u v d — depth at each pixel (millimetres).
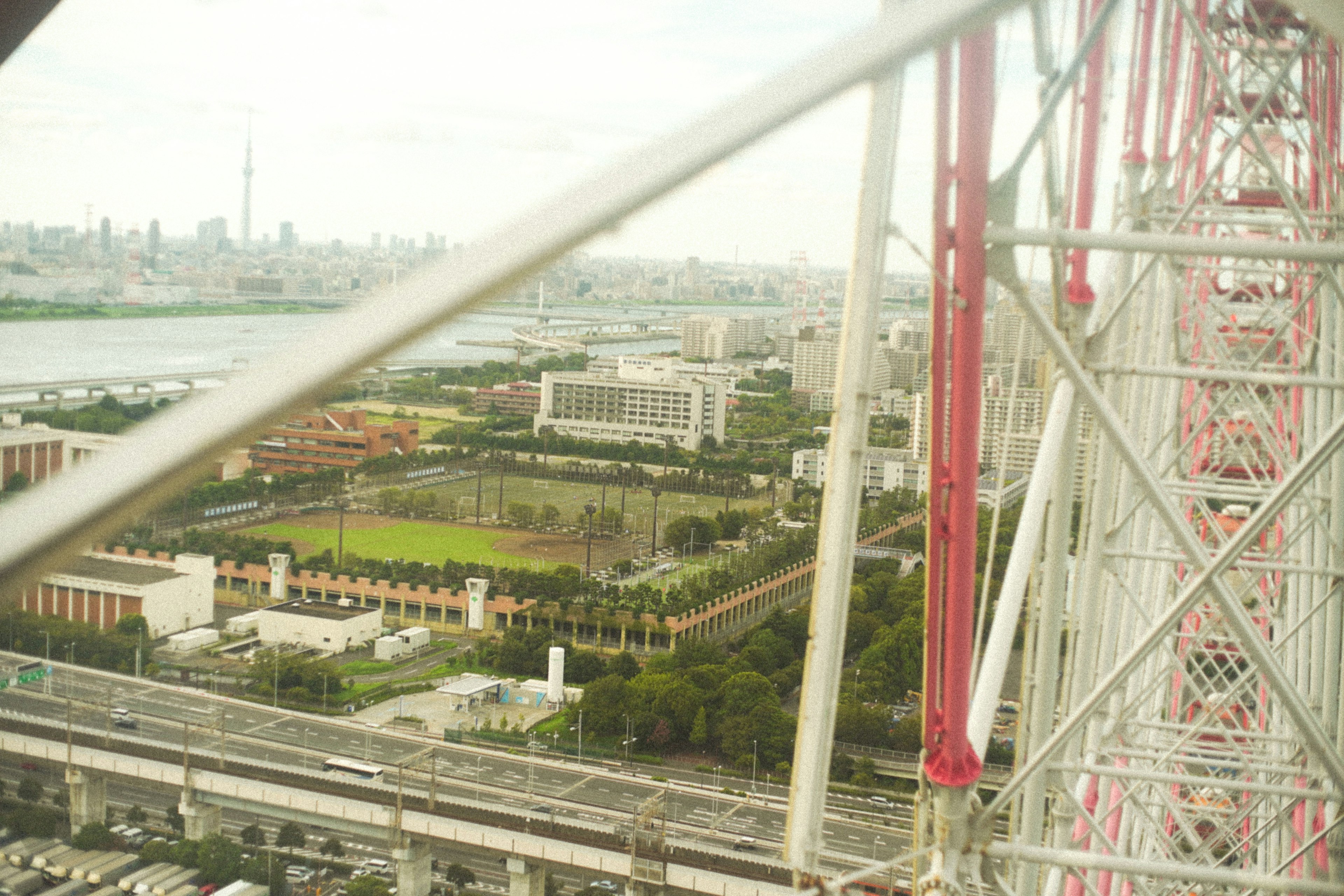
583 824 87500
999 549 129000
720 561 174625
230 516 194750
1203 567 21203
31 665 116375
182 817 89312
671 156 7055
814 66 7230
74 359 81000
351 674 124562
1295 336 42531
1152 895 32969
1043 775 27141
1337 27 8273
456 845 83062
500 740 106438
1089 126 27250
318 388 6738
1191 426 49812
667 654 120938
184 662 124625
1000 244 19938
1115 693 38000
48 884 79188
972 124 19031
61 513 6051
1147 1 34531
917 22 7293
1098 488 31312
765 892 76750
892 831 87188
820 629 19828
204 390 6762
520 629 130875
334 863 85812
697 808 92750
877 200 18344
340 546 156375
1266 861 39844
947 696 21875
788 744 102125
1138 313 39719
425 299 6836
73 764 89750
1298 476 20469
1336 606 31484
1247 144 42344
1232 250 19250
